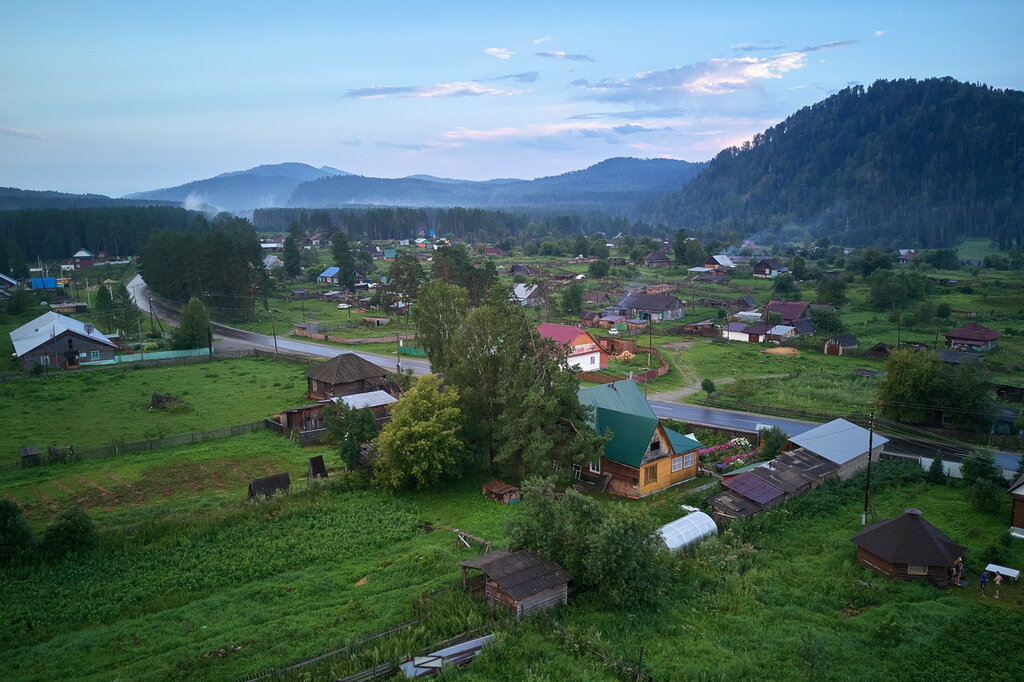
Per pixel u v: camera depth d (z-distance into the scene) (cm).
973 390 6025
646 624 3086
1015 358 9319
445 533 4141
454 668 2692
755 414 6788
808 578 3531
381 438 4850
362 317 13050
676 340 11181
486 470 5309
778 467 4841
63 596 3381
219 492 4869
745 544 3891
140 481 5072
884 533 3644
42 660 2825
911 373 6222
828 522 4281
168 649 2912
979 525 4138
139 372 8675
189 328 9819
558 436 4944
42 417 6619
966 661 2778
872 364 9275
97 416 6694
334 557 3838
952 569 3497
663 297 13362
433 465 4766
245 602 3325
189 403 7200
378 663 2727
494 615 3108
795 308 12262
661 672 2683
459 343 5478
